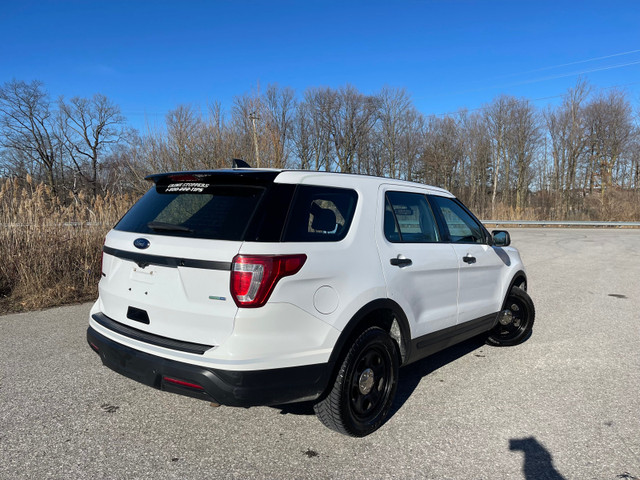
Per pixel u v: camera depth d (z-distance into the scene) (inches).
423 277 138.1
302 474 104.0
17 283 272.1
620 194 1304.1
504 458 112.5
